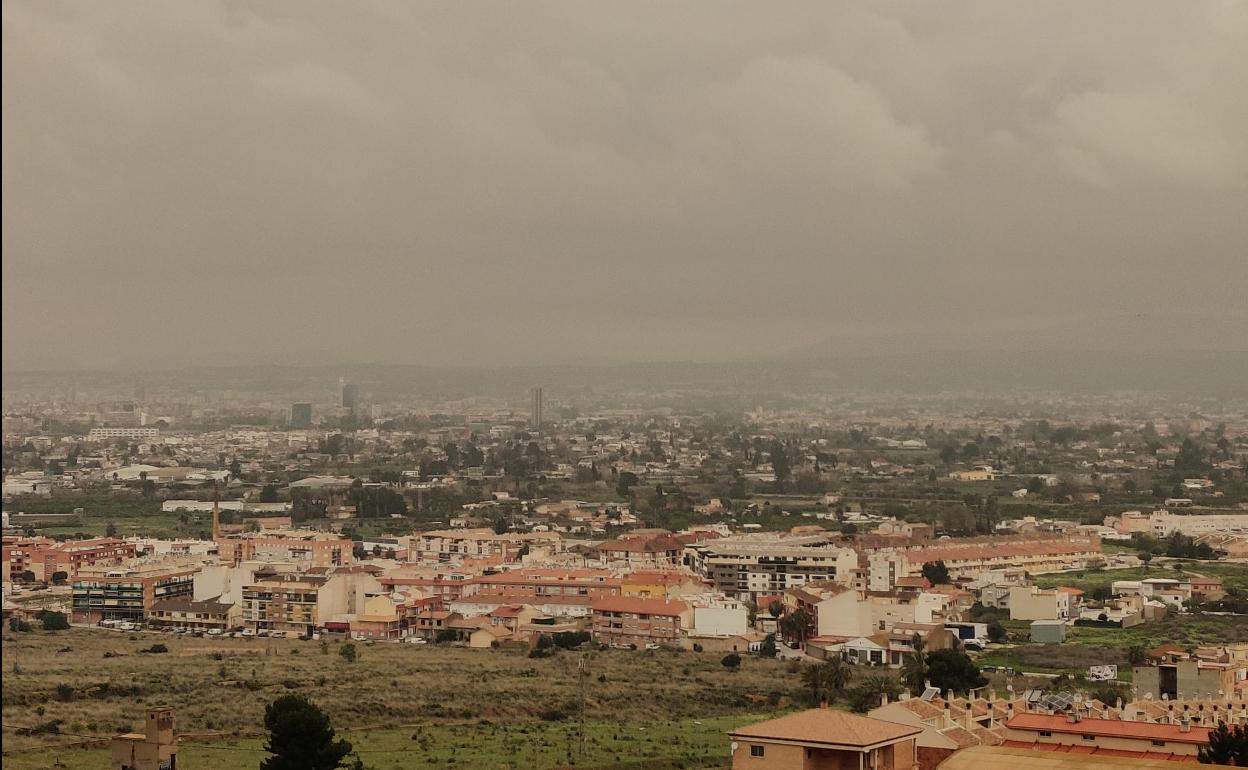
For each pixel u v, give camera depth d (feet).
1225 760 535.19
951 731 574.97
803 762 510.99
